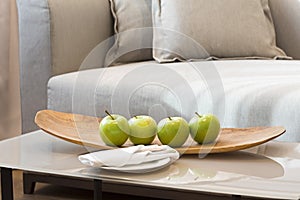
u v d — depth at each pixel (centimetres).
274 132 161
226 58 278
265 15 293
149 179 133
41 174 232
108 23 283
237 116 207
